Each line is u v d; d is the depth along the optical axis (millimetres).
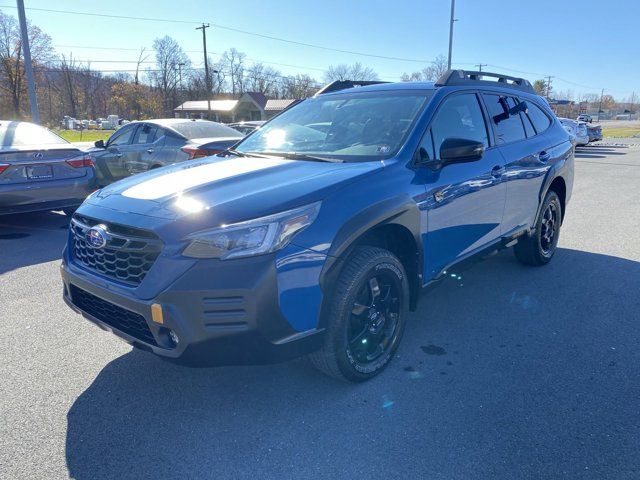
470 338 3752
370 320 3084
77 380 3195
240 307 2418
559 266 5438
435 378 3189
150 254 2549
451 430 2668
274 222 2504
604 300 4473
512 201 4379
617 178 13508
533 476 2330
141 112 81375
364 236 2842
